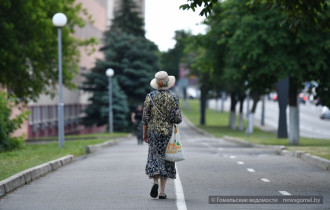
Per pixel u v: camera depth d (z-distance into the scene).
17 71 59.22
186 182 21.67
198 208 15.69
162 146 17.03
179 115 17.06
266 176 23.86
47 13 62.19
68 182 22.11
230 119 114.31
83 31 127.06
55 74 66.06
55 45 62.81
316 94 50.53
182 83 181.75
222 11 56.12
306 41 45.47
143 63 114.25
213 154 38.78
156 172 16.91
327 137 86.06
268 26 46.84
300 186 20.53
